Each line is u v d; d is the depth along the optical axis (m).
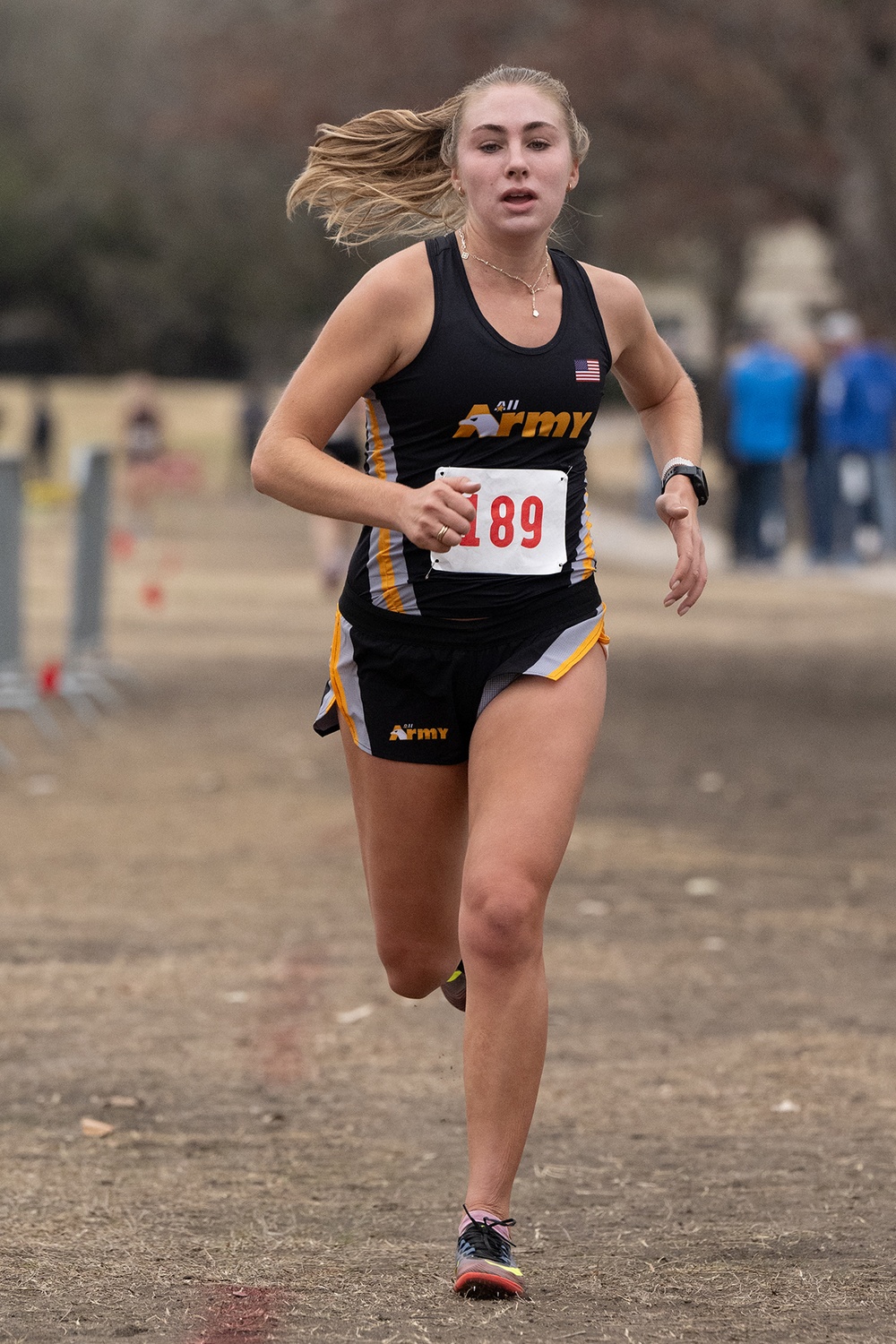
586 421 12.24
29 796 29.89
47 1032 18.05
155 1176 14.30
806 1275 12.22
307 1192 14.00
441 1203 13.75
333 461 11.85
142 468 95.38
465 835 12.83
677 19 89.06
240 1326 11.32
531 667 12.05
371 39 97.75
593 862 25.53
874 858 25.84
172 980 19.86
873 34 83.50
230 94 108.38
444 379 11.89
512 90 11.96
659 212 111.12
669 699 40.44
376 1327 11.28
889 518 70.94
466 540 12.05
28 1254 12.65
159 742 35.03
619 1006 18.97
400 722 12.34
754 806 29.36
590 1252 12.72
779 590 62.44
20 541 34.91
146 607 58.81
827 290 185.38
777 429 68.31
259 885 24.11
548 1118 15.70
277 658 47.19
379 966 20.50
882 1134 15.22
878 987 19.64
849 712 38.72
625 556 77.88
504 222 11.85
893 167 86.81
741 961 20.69
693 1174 14.37
